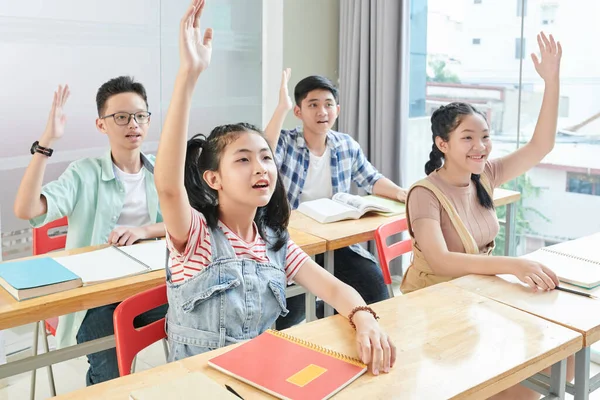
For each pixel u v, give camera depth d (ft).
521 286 6.00
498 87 11.55
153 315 7.72
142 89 8.34
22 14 9.62
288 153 10.00
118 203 8.34
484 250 7.47
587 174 10.55
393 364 4.43
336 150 10.26
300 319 8.94
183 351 5.26
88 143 10.57
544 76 7.48
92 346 6.17
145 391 3.89
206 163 5.31
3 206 9.74
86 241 8.27
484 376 4.28
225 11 12.36
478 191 7.40
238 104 12.87
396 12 12.30
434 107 12.73
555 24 10.57
